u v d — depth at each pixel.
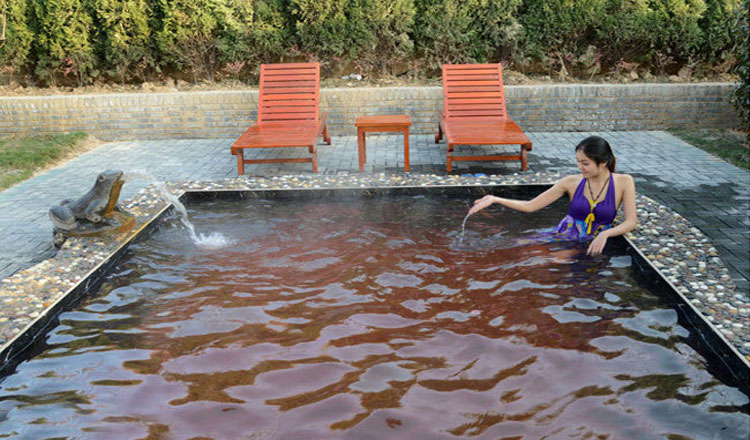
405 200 6.33
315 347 3.40
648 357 3.22
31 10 11.71
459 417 2.74
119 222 5.33
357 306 3.89
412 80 12.12
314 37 11.65
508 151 9.31
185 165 8.83
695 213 6.13
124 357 3.37
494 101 9.38
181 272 4.57
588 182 4.80
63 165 9.03
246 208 6.23
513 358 3.22
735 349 3.14
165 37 11.57
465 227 5.35
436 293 4.04
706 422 2.69
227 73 12.42
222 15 11.57
